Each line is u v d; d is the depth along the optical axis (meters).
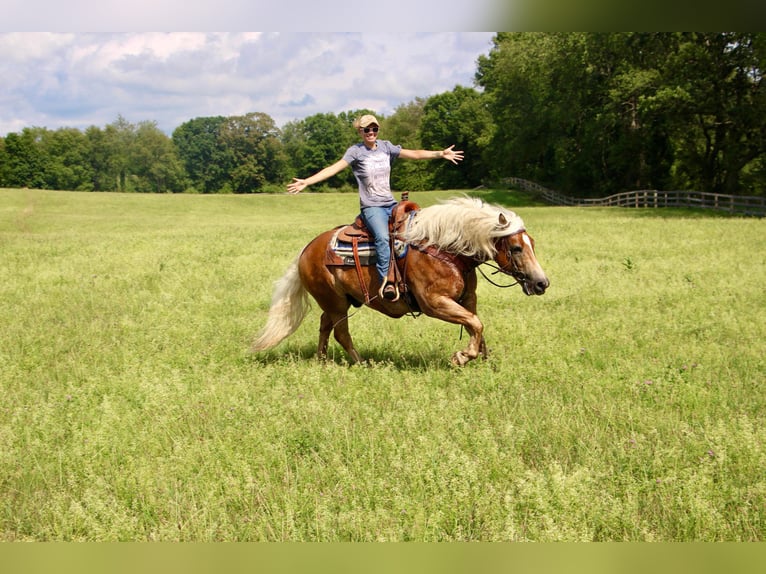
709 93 44.81
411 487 5.16
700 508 4.66
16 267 17.81
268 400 7.11
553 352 8.84
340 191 139.25
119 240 24.44
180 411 6.84
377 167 8.21
